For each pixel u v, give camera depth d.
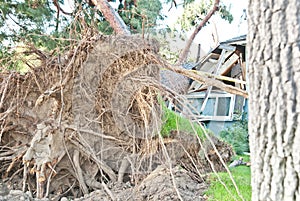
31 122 3.51
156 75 3.30
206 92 6.04
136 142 3.54
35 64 3.64
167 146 3.48
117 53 3.20
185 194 2.67
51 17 5.88
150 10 6.25
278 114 1.16
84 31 3.36
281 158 1.16
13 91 3.53
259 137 1.23
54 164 3.21
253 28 1.24
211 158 3.88
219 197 2.58
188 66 7.93
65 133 3.37
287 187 1.15
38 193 3.12
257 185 1.25
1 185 3.35
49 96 3.28
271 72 1.18
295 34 1.12
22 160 3.37
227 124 6.99
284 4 1.15
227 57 7.71
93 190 3.48
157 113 3.33
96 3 4.88
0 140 3.26
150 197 2.72
